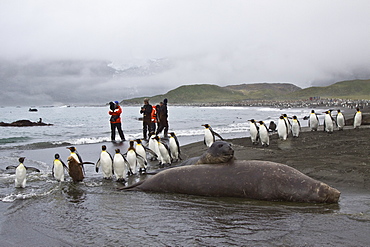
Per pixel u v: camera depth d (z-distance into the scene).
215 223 5.16
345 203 6.00
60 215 5.81
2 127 33.28
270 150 11.64
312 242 4.24
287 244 4.21
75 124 39.28
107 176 9.26
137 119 52.16
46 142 18.70
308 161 9.14
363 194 6.52
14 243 4.59
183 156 13.02
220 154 7.03
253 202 6.33
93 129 30.22
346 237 4.37
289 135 17.78
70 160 8.77
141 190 7.59
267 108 99.38
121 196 7.10
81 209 6.16
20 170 8.08
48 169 10.91
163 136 21.38
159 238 4.58
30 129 30.53
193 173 7.14
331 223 4.93
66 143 18.47
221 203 6.32
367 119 23.20
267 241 4.34
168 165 11.11
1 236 4.86
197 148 14.45
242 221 5.21
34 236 4.83
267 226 4.93
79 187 8.17
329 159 9.24
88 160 12.84
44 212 6.02
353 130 18.09
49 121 47.28
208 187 6.85
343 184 7.21
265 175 6.54
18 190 7.93
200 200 6.58
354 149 10.82
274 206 6.00
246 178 6.63
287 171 6.53
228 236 4.57
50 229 5.10
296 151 11.19
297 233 4.58
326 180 7.56
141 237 4.65
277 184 6.38
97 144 17.97
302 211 5.63
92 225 5.23
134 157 9.86
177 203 6.41
